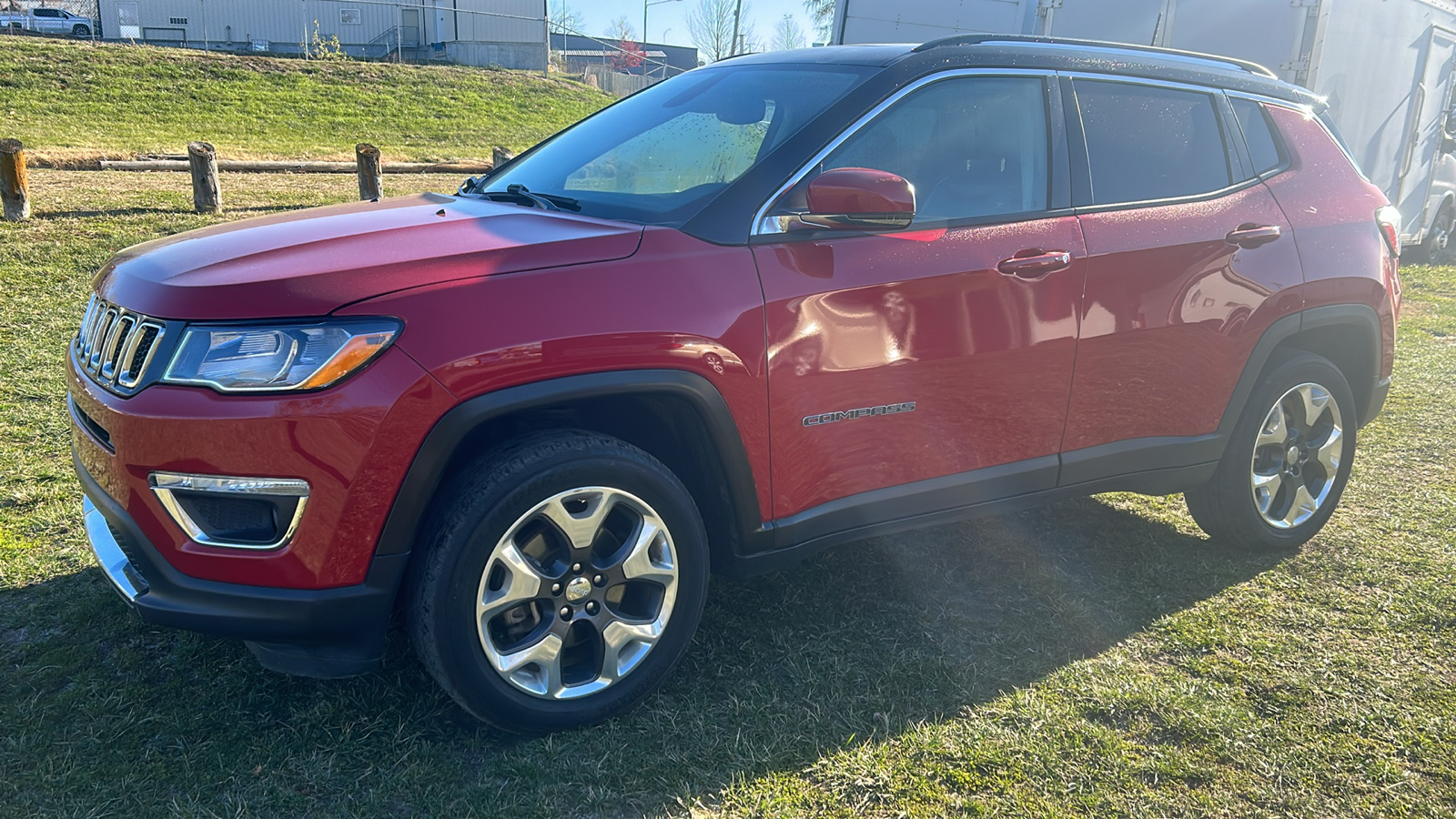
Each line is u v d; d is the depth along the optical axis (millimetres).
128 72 22906
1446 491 4516
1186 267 3355
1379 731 2693
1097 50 3484
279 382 2170
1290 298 3621
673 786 2371
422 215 2871
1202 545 3926
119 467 2279
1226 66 3836
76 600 3117
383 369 2205
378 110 23688
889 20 8836
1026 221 3088
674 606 2646
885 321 2799
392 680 2752
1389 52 8906
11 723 2502
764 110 3088
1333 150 3965
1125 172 3357
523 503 2369
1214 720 2707
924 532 3922
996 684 2859
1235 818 2344
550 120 25875
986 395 3027
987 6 8414
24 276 7258
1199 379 3477
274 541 2234
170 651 2854
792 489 2770
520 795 2320
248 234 2676
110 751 2410
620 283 2459
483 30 32438
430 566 2307
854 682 2836
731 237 2656
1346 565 3736
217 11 32688
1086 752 2559
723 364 2551
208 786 2303
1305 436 3869
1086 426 3275
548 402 2355
